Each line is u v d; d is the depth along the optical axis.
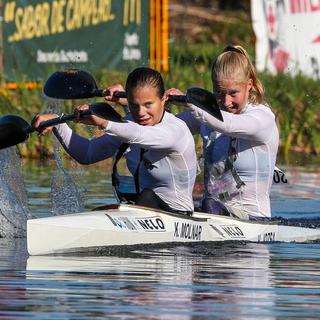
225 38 98.44
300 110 67.25
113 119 28.30
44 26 67.94
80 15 68.69
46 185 45.44
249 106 31.70
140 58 69.44
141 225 29.56
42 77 67.31
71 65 66.12
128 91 29.14
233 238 31.48
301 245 31.52
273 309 21.66
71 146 31.97
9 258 27.28
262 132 31.47
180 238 30.39
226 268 26.42
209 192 33.12
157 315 20.95
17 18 67.25
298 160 61.44
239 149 32.34
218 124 30.06
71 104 57.59
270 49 70.62
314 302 22.36
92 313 21.06
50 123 30.03
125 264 26.62
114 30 69.00
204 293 23.06
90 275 24.95
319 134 66.56
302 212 40.00
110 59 69.00
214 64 31.44
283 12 70.81
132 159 31.05
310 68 71.06
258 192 32.84
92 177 49.91
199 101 29.61
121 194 31.64
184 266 26.58
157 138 29.02
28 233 27.61
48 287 23.44
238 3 107.25
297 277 25.27
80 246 28.28
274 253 29.50
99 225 28.67
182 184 30.78
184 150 30.02
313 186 48.75
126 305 21.78
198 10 105.00
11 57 67.19
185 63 74.81
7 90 64.38
